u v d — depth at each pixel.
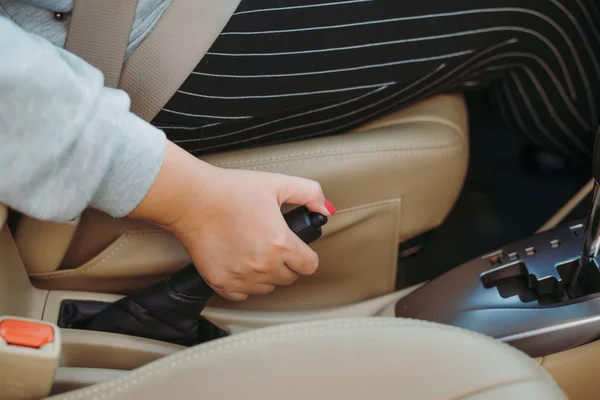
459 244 1.11
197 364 0.57
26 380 0.56
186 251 0.79
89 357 0.75
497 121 1.22
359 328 0.60
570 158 1.04
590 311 0.78
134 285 0.86
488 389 0.57
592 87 0.90
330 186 0.81
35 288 0.83
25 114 0.55
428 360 0.59
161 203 0.65
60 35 0.71
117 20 0.70
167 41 0.72
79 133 0.56
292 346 0.58
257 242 0.69
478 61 0.84
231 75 0.76
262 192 0.69
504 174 1.18
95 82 0.59
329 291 0.92
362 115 0.84
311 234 0.73
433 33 0.79
